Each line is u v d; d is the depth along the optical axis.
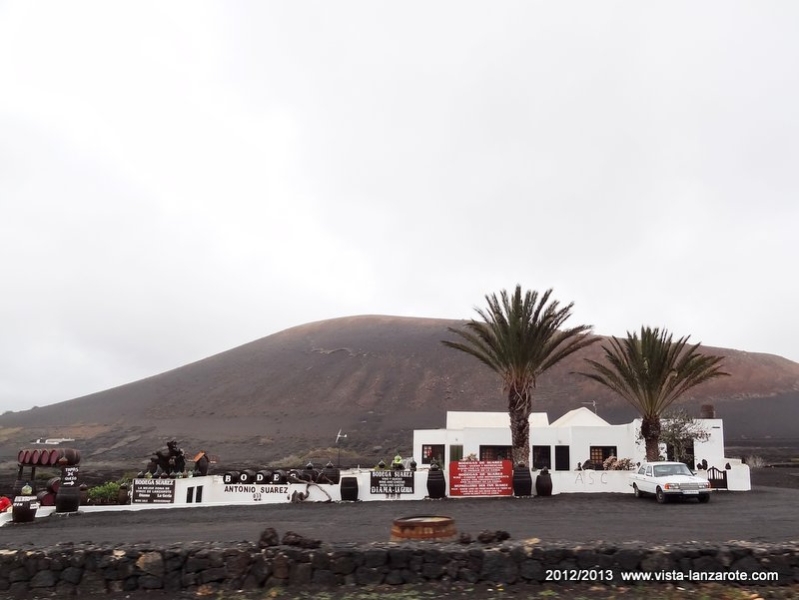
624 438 37.59
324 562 9.53
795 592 8.62
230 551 9.80
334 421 116.31
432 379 136.62
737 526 15.57
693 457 35.50
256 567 9.61
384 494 25.86
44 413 138.62
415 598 8.71
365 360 147.00
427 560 9.48
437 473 25.88
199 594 9.40
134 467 73.69
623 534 14.11
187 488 24.95
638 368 28.17
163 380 149.62
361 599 8.72
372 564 9.49
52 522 19.77
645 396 28.27
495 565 9.33
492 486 26.12
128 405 134.88
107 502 24.91
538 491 26.25
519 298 27.22
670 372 28.08
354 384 134.50
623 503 22.69
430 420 116.00
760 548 9.24
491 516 18.61
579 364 141.50
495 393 130.38
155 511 22.88
